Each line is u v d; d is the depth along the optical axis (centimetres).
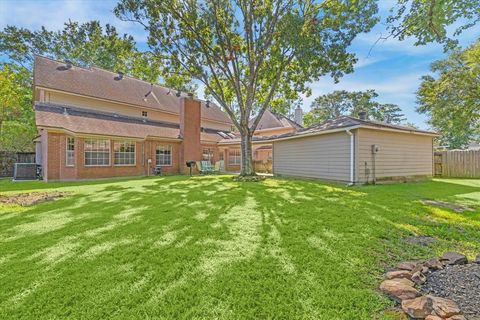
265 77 1290
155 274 258
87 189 905
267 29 1148
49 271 266
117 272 263
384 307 202
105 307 204
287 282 240
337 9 990
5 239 366
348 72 1129
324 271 262
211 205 593
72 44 2597
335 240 353
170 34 1165
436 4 371
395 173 1091
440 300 195
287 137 1325
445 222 443
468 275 246
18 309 204
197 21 1121
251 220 458
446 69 1634
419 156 1183
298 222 440
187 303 209
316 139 1195
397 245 338
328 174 1126
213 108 2764
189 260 291
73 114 1434
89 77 1830
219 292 224
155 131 1672
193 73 1252
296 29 1004
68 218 484
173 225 430
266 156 2523
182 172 1722
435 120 1764
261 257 297
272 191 816
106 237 371
